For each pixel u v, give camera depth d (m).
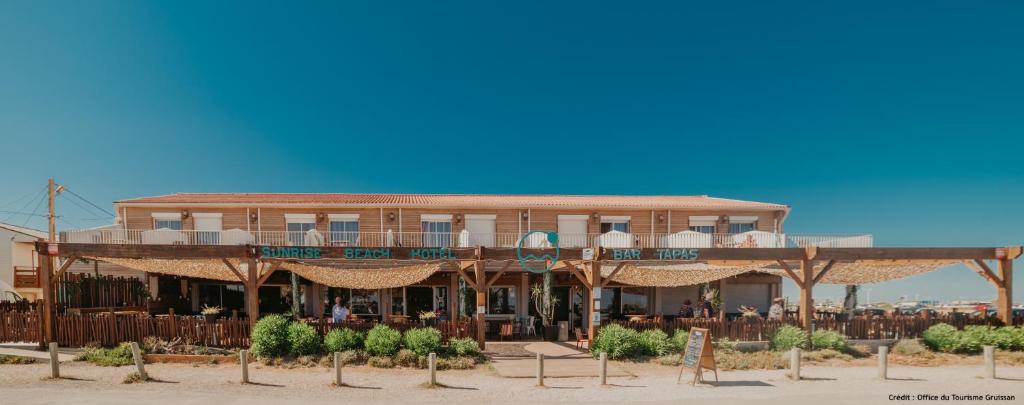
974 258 15.80
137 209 21.06
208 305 21.03
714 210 22.22
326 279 16.72
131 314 16.53
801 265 15.43
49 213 22.75
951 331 14.88
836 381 11.59
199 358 13.03
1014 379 11.73
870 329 15.74
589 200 24.09
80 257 13.93
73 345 13.88
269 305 21.14
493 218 21.88
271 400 9.68
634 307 21.70
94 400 9.41
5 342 14.11
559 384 11.30
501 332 16.86
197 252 13.72
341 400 9.78
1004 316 15.95
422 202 21.70
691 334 11.68
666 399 10.05
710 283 21.09
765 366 13.14
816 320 15.60
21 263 23.86
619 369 12.77
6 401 9.34
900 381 11.55
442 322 14.76
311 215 21.48
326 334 14.01
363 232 20.53
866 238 19.27
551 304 18.27
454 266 15.25
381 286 17.72
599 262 14.91
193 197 23.23
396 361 12.86
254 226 21.30
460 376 12.05
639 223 22.27
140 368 11.16
